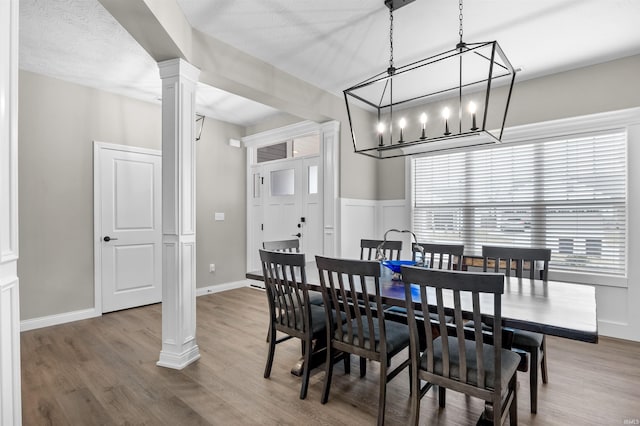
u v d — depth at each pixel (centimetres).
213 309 402
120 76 345
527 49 292
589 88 318
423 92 392
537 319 145
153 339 304
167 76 253
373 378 235
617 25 255
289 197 493
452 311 157
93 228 373
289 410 195
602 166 316
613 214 311
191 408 197
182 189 251
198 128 479
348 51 303
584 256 325
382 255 318
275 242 316
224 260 510
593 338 128
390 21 255
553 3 231
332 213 414
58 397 208
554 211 341
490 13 243
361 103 434
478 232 388
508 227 368
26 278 328
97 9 236
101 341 299
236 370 244
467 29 264
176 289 248
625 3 230
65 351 277
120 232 396
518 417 187
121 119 396
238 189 534
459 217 403
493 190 379
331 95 404
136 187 410
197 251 475
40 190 337
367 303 182
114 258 391
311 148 502
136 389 218
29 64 318
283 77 340
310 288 220
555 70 331
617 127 306
